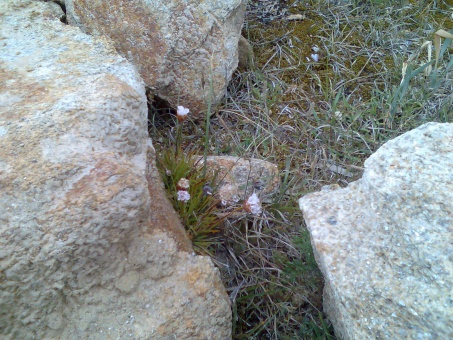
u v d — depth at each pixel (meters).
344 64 1.06
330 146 0.92
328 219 0.56
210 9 0.88
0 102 0.64
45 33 0.79
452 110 0.97
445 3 1.19
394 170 0.52
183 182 0.71
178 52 0.87
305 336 0.69
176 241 0.62
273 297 0.73
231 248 0.77
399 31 1.12
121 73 0.71
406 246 0.49
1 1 0.84
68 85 0.67
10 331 0.53
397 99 0.95
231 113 0.95
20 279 0.52
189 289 0.60
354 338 0.51
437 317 0.46
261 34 1.10
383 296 0.49
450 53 1.08
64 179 0.55
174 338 0.57
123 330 0.56
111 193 0.55
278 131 0.94
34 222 0.53
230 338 0.62
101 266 0.56
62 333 0.54
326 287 0.62
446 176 0.50
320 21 1.14
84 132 0.60
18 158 0.56
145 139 0.68
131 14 0.86
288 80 1.03
